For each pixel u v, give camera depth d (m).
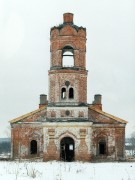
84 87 43.28
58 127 41.94
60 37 43.25
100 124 44.50
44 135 42.00
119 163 39.03
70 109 42.28
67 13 45.03
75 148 41.59
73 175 24.67
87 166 33.69
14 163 37.38
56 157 41.69
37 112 45.06
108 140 44.38
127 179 22.83
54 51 43.47
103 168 31.30
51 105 42.66
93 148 44.09
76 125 41.78
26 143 44.59
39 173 24.25
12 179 20.00
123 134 44.44
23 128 44.84
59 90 42.69
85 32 44.16
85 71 43.50
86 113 42.31
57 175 23.73
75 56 43.22
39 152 44.25
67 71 42.78
